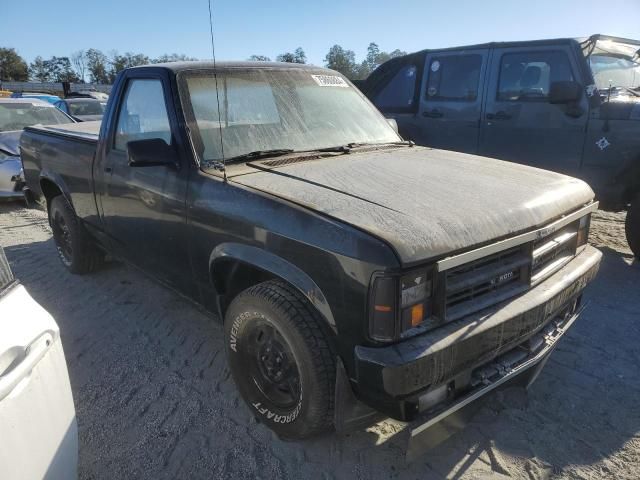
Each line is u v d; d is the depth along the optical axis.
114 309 4.30
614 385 3.13
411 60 7.11
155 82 3.36
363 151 3.47
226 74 3.40
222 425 2.84
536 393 3.05
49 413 1.70
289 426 2.59
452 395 2.25
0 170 7.92
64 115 10.01
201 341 3.75
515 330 2.36
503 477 2.43
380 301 2.04
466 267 2.26
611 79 5.75
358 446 2.65
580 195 2.94
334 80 4.01
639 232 5.03
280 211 2.41
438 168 3.10
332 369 2.34
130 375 3.34
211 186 2.79
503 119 6.07
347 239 2.12
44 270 5.22
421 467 2.50
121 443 2.72
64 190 4.57
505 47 6.07
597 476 2.43
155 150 2.97
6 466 1.46
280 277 2.41
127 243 3.82
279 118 3.42
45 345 1.70
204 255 2.92
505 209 2.46
